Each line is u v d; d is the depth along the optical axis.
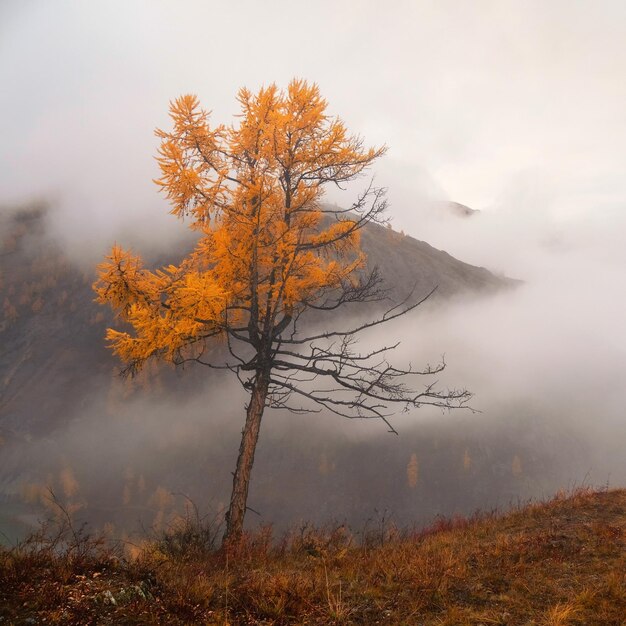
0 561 4.61
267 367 10.02
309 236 10.12
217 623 4.23
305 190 9.84
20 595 4.19
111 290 8.09
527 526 8.09
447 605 4.84
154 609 4.36
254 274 9.32
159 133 8.70
